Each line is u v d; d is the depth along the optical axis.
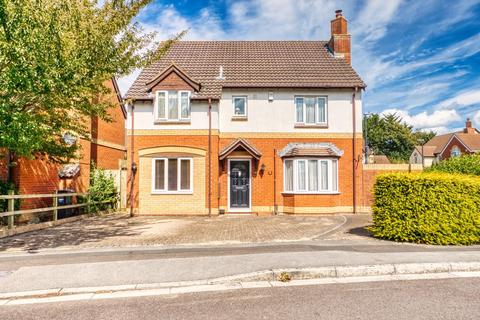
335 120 17.16
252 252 8.22
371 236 10.23
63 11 8.61
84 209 15.61
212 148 16.38
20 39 7.59
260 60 19.19
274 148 17.03
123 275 6.52
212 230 11.56
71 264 7.23
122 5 9.38
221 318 4.70
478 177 9.76
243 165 16.98
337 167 16.84
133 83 17.31
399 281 6.31
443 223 8.91
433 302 5.19
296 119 17.27
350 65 18.80
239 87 16.98
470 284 6.09
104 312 4.97
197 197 16.20
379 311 4.86
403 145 55.50
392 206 9.49
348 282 6.27
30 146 8.59
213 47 20.73
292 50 20.39
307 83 17.09
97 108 9.89
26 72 7.60
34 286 6.01
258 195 16.81
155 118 16.38
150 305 5.22
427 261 7.10
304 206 16.16
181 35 11.12
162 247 8.73
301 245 8.91
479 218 9.00
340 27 19.69
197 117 16.48
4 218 11.80
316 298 5.43
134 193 16.20
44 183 14.79
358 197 16.83
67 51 8.22
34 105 9.16
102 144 20.64
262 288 5.96
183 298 5.50
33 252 8.24
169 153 16.33
